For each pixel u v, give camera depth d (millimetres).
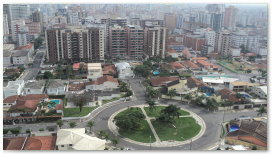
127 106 161375
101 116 147000
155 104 151625
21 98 156875
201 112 155500
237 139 120938
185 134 130375
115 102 166750
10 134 123562
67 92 177500
